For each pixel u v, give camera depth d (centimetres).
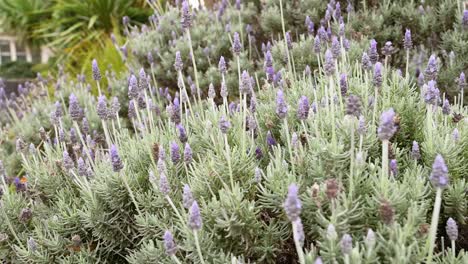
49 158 254
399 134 218
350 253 135
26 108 600
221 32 466
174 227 190
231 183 177
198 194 192
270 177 177
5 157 450
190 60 452
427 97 190
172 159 195
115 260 224
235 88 405
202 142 233
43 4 1186
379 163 195
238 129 222
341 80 224
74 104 228
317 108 208
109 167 219
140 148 238
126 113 463
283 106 184
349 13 400
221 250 170
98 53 742
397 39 393
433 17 382
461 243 188
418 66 357
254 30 489
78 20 953
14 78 1108
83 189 218
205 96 418
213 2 638
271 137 220
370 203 161
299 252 138
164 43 508
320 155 177
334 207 159
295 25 455
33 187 248
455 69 339
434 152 186
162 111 358
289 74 320
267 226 176
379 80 196
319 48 279
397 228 148
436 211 138
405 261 137
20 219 228
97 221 210
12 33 1241
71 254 211
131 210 213
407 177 178
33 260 210
